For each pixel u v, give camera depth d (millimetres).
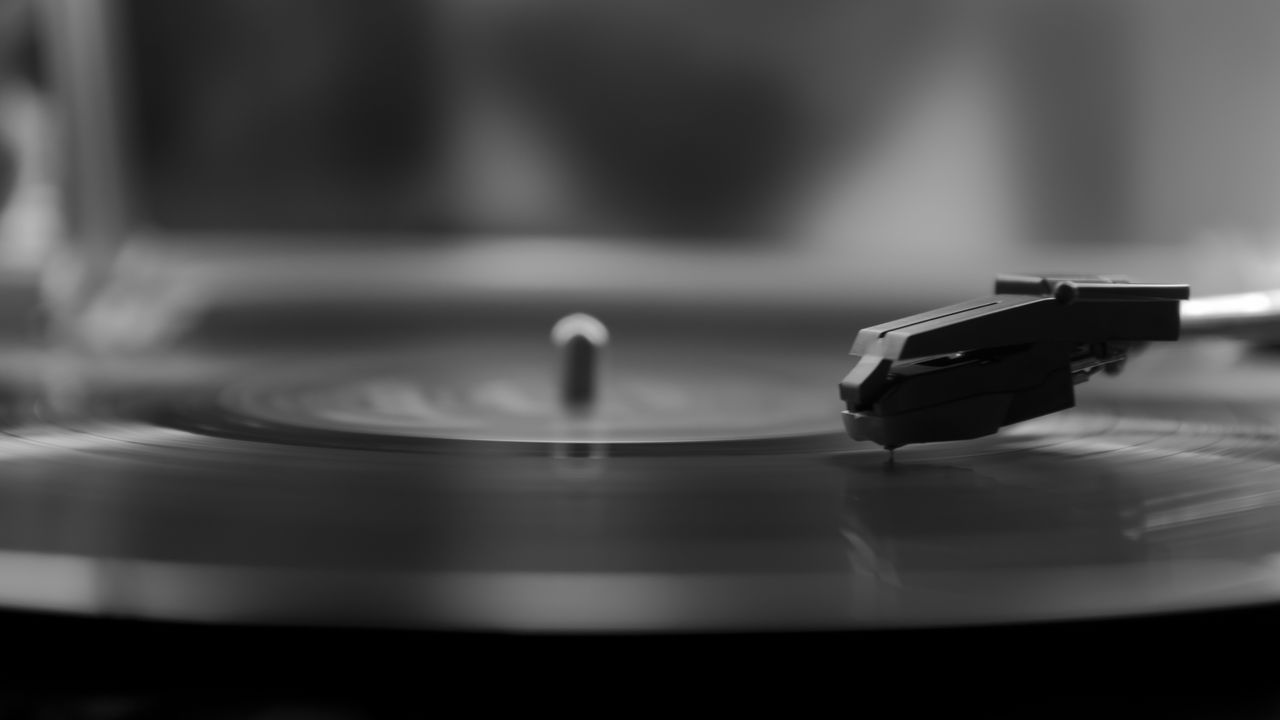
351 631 241
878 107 514
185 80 516
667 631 239
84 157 508
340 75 518
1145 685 245
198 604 248
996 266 509
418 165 522
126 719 232
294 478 300
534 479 300
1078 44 504
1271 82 497
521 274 510
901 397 300
